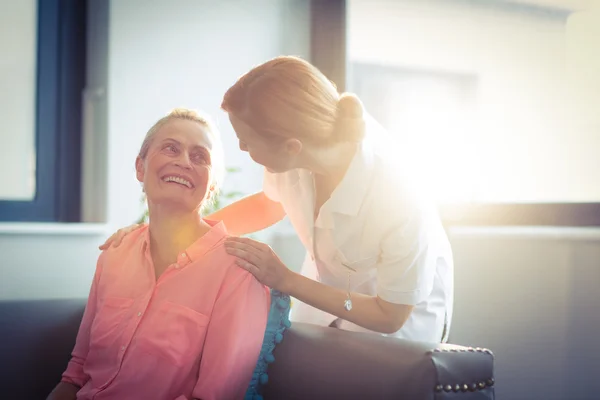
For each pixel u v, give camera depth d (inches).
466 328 96.0
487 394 46.0
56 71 114.0
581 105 90.0
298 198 57.9
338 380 47.8
